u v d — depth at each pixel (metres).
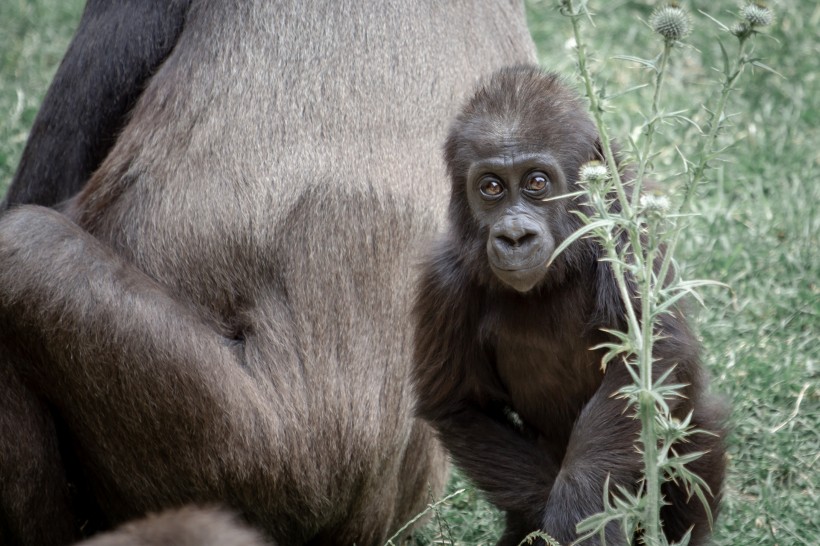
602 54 19.75
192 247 10.81
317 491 10.73
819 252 15.45
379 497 11.27
